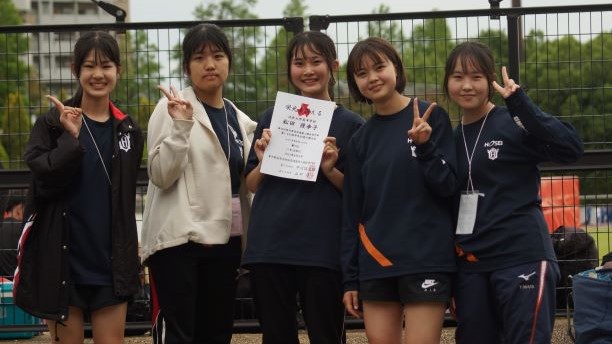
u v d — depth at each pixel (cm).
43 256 508
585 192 717
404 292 495
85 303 518
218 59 544
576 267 694
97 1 697
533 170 499
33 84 760
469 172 498
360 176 516
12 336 725
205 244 529
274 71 711
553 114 712
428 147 488
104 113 530
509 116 500
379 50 509
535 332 478
